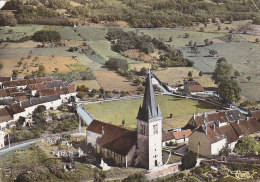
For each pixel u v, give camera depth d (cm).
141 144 11656
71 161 11762
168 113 18512
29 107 17600
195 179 10650
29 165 11538
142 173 11031
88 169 11362
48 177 10781
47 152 12644
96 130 13175
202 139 12888
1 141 13300
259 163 11956
